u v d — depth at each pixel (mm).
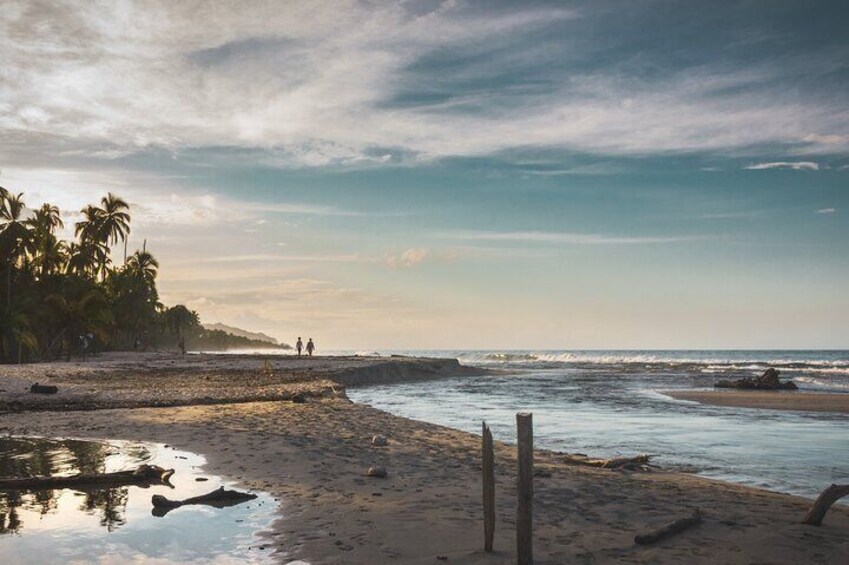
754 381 35781
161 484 9789
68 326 60031
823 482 11141
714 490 9742
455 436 15586
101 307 59719
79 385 27281
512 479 10391
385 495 9055
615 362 83500
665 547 6699
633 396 30672
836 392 32906
